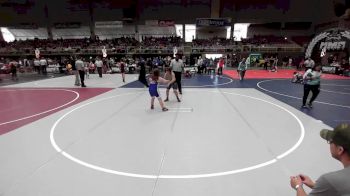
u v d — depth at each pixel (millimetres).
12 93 12305
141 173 4039
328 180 1527
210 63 23188
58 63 26906
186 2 35688
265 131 6102
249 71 26891
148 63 25562
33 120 7281
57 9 37281
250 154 4742
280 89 13141
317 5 34688
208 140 5512
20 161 4531
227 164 4336
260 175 3939
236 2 35344
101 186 3656
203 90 12906
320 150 4906
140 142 5418
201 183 3721
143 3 36156
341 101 9844
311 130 6176
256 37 38156
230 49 34219
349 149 1506
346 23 27906
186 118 7359
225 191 3502
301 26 37844
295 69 29938
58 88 13930
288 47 33594
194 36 40625
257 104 9289
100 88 13820
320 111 8164
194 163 4383
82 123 6914
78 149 5051
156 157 4645
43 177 3943
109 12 37094
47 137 5793
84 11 37156
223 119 7219
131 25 38312
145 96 11164
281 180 3789
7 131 6277
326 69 24141
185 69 20344
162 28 40281
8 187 3666
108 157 4656
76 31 42219
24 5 36906
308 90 8453
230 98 10531
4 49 34438
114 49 33562
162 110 8336
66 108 8812
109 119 7289
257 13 35875
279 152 4820
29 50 34125
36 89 13625
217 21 34906
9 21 37875
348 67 21984
